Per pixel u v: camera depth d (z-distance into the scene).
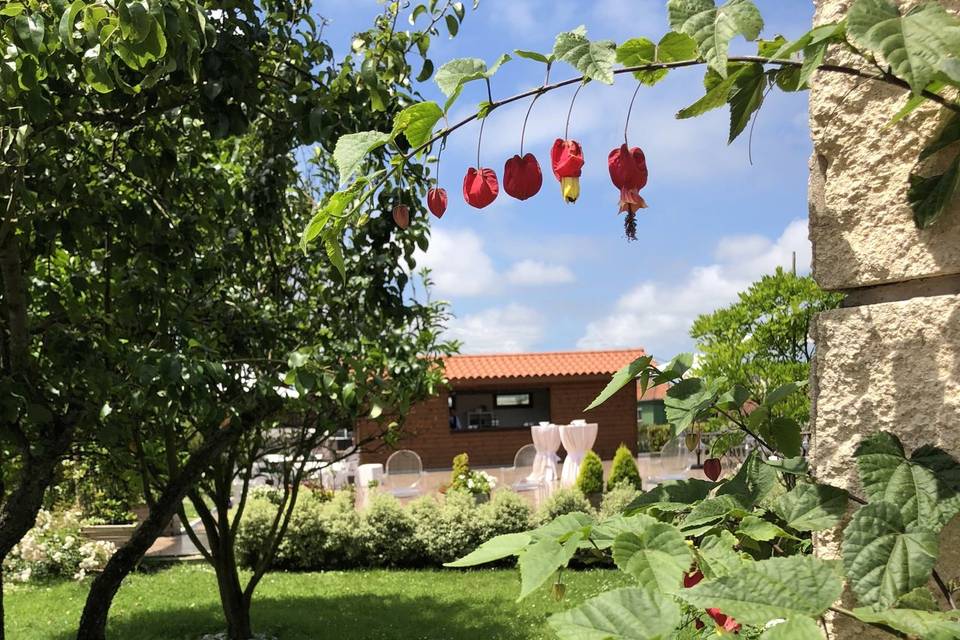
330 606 7.61
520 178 1.57
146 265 3.72
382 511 9.98
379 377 4.85
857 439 1.28
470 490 12.59
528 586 0.94
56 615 7.52
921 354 1.19
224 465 6.24
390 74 3.85
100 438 3.47
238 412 4.30
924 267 1.20
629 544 0.95
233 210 4.83
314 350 3.97
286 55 3.96
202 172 4.58
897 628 0.84
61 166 3.37
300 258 5.66
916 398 1.19
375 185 1.48
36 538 9.78
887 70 1.14
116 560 4.50
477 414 22.70
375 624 6.86
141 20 2.16
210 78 3.13
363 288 4.78
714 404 1.48
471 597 7.89
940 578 1.17
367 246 4.52
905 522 1.01
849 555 0.96
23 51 2.38
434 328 6.57
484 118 1.38
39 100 2.57
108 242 3.68
